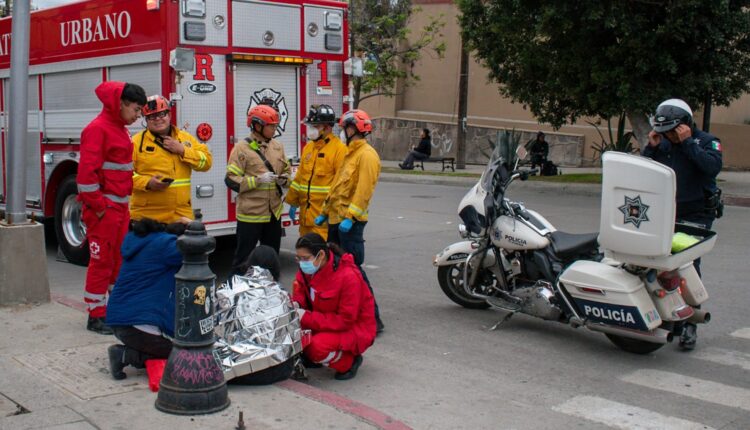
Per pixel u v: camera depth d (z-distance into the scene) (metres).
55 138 9.99
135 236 5.27
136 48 8.62
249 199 7.69
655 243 5.66
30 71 10.30
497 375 5.83
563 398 5.35
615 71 16.45
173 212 6.92
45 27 10.00
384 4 26.73
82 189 6.18
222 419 4.57
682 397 5.38
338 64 9.73
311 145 7.54
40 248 7.26
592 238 6.48
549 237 6.67
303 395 5.04
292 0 9.22
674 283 6.02
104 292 6.38
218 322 5.25
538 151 21.94
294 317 5.37
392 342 6.67
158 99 6.67
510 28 17.64
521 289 6.76
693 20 15.57
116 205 6.38
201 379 4.64
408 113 30.14
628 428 4.83
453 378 5.75
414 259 10.43
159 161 6.79
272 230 7.92
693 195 6.35
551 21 16.62
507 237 6.80
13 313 6.94
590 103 17.48
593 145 25.53
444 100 29.19
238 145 7.74
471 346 6.55
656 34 15.80
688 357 6.27
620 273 6.05
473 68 28.06
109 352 5.26
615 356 6.30
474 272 7.15
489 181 6.91
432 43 29.02
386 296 8.38
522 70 19.09
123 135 6.40
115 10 8.83
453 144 28.78
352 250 6.81
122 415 4.60
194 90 8.51
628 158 5.74
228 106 8.80
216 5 8.59
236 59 8.71
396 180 23.19
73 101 9.67
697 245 5.84
